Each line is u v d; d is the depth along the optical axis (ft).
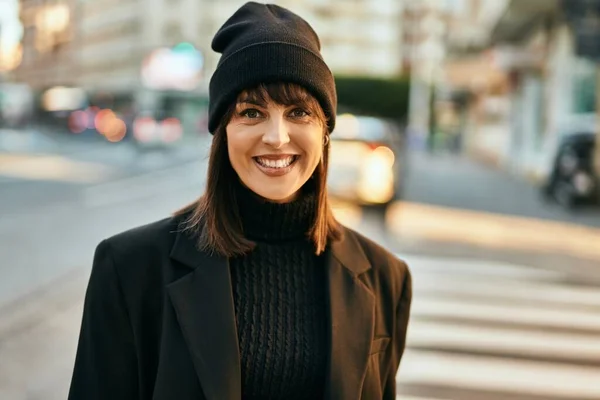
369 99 158.81
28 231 30.48
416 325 19.04
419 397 14.30
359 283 5.68
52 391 13.70
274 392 5.37
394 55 245.45
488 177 72.33
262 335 5.41
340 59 240.12
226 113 5.38
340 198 33.40
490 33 81.00
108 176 56.70
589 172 42.96
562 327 19.26
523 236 32.99
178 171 62.13
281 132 5.19
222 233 5.41
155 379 5.27
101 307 5.26
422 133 141.59
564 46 58.65
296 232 5.72
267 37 5.16
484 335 18.38
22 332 16.94
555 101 60.95
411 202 45.29
